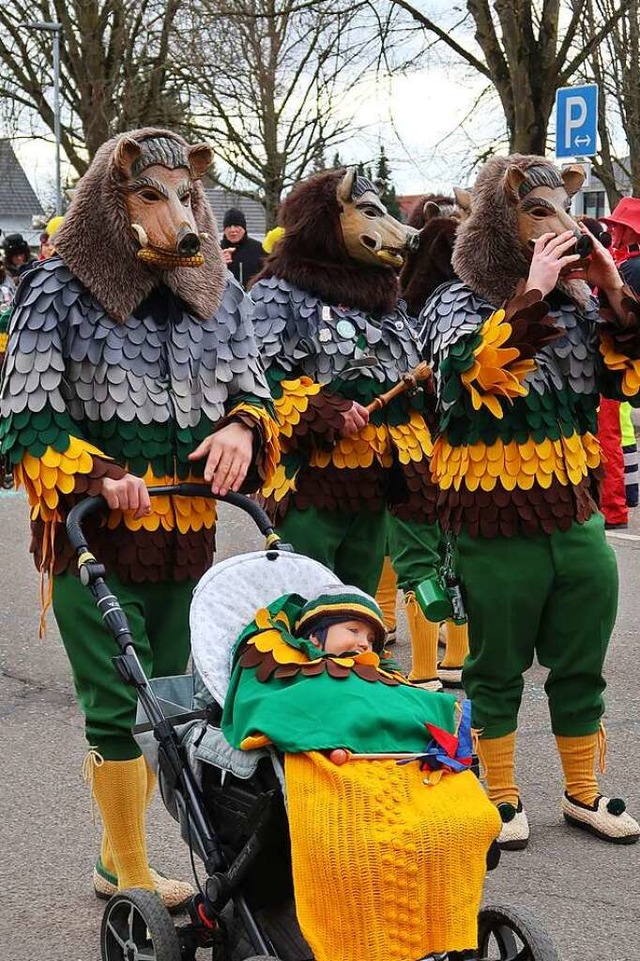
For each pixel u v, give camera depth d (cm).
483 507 434
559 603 439
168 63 2481
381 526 563
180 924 383
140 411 378
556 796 483
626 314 432
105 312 377
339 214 547
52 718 580
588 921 384
